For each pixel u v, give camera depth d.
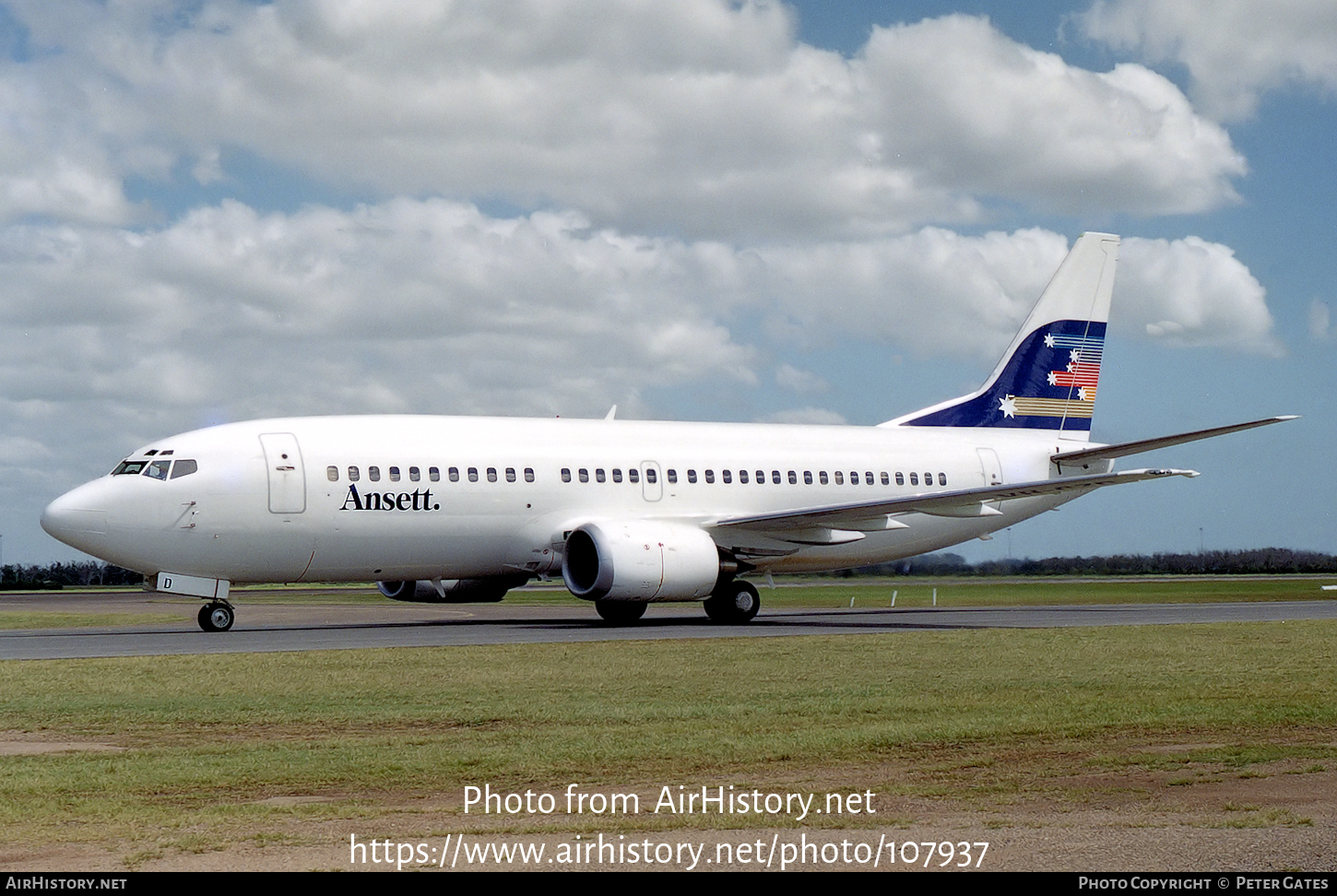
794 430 38.94
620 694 17.12
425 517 32.03
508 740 13.31
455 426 33.59
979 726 13.97
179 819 9.80
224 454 30.47
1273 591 57.06
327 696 17.08
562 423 35.28
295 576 31.62
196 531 29.97
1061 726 14.00
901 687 17.78
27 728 14.47
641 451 35.47
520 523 33.22
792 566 38.53
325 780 11.32
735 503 36.41
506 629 31.39
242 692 17.56
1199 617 36.19
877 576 83.00
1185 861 8.36
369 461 31.70
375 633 29.53
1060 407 43.16
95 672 20.22
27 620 40.03
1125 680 18.47
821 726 14.10
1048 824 9.44
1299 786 10.77
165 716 15.27
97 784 11.13
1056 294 43.09
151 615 44.56
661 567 31.97
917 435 40.69
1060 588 62.56
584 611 44.59
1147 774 11.35
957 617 37.19
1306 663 21.08
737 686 18.02
